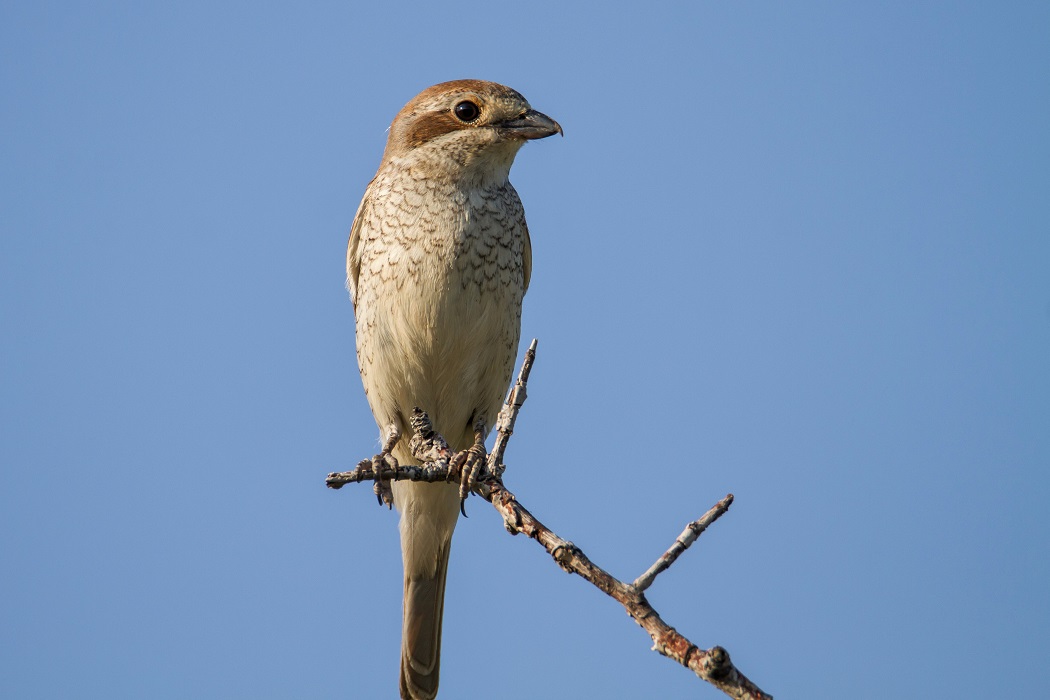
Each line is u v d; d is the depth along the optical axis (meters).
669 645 5.86
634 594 6.14
